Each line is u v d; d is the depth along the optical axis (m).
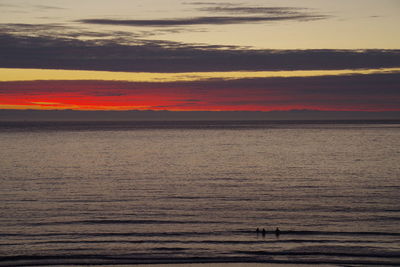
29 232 38.81
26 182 64.69
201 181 65.81
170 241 36.59
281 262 32.06
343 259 32.47
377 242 35.91
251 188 59.41
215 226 40.84
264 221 42.38
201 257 33.09
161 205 49.25
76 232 38.88
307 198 52.38
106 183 64.19
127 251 34.34
